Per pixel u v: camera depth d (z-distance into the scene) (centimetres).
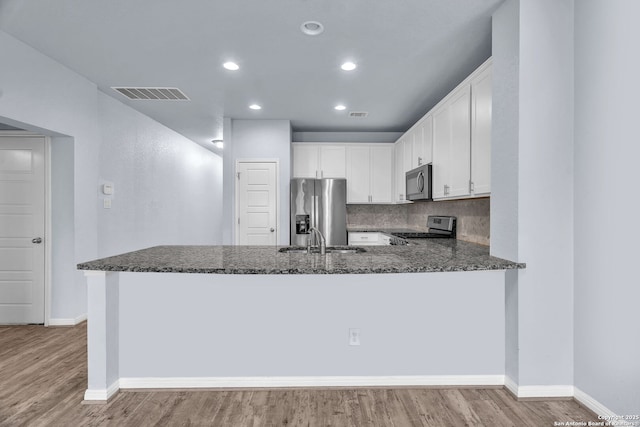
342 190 507
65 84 342
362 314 245
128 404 224
